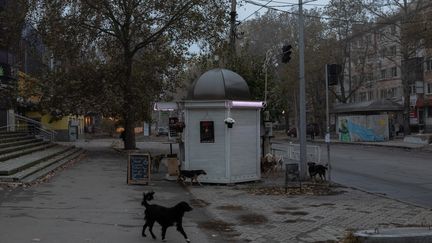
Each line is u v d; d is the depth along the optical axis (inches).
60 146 1294.3
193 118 698.8
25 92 1384.1
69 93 1294.3
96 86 1298.0
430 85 2551.7
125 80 1314.0
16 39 1357.0
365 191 626.2
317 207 509.0
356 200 554.9
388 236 326.0
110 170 853.2
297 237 374.9
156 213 356.5
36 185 627.8
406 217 449.4
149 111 1422.2
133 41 1325.0
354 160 1091.3
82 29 1253.1
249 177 708.7
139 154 674.8
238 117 697.0
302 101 726.5
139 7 1262.3
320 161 988.6
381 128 1911.9
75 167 902.4
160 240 357.1
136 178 671.8
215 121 689.6
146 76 1366.9
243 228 408.5
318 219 444.8
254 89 998.4
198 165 695.1
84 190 598.2
